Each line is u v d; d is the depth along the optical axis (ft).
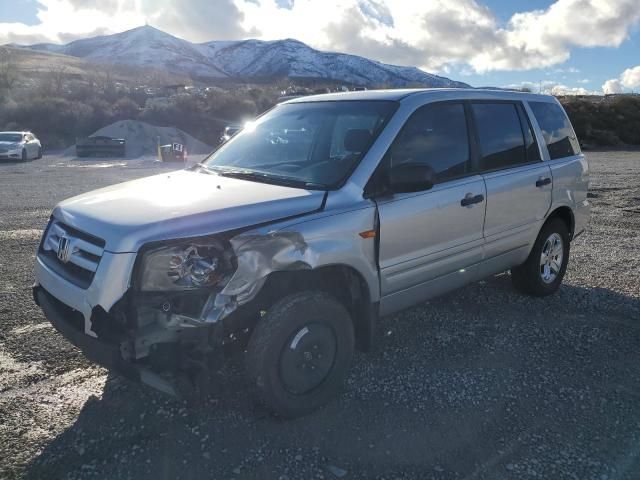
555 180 17.70
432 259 13.67
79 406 11.76
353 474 9.71
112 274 9.72
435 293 14.26
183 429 10.96
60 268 11.19
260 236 10.36
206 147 135.64
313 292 11.20
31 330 15.58
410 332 15.58
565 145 19.03
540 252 17.79
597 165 72.90
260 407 11.44
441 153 14.15
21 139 90.12
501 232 15.80
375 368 13.47
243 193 11.61
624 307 17.79
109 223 10.32
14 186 50.44
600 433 10.93
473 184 14.61
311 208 11.36
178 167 77.66
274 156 14.29
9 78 188.14
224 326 10.42
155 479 9.54
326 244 11.16
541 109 18.17
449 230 13.94
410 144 13.39
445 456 10.21
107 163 85.56
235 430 10.94
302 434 10.86
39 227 30.35
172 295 9.75
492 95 16.33
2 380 12.75
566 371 13.42
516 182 16.01
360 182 12.17
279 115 15.87
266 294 11.09
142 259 9.70
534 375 13.20
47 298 11.57
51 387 12.51
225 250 10.13
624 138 127.03
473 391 12.46
